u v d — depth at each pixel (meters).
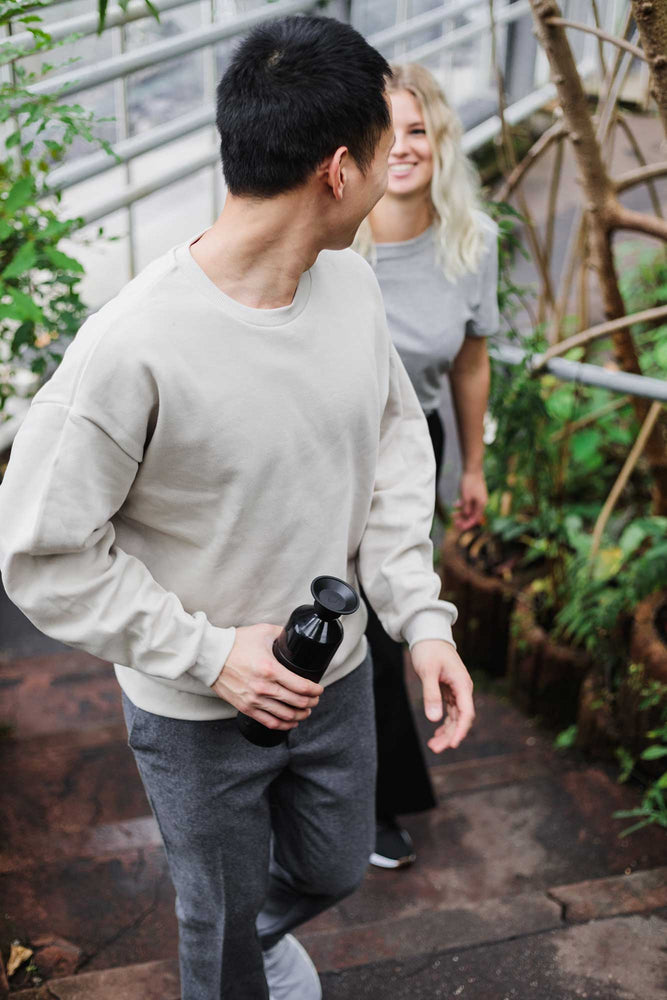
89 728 2.94
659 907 2.13
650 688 2.57
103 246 4.20
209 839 1.53
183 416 1.26
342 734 1.60
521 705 3.10
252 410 1.29
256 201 1.24
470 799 2.68
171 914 2.26
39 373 2.46
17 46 2.43
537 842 2.54
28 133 2.70
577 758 2.87
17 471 1.26
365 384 1.40
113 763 2.78
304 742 1.57
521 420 2.93
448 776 2.78
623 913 2.13
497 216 2.85
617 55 2.68
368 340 1.43
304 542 1.41
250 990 1.69
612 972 1.97
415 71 2.10
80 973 2.11
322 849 1.68
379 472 1.62
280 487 1.35
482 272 2.22
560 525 3.06
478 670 3.31
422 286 2.18
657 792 2.53
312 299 1.36
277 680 1.32
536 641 2.97
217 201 4.00
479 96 5.94
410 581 1.56
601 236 2.59
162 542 1.41
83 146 3.84
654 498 3.04
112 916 2.25
